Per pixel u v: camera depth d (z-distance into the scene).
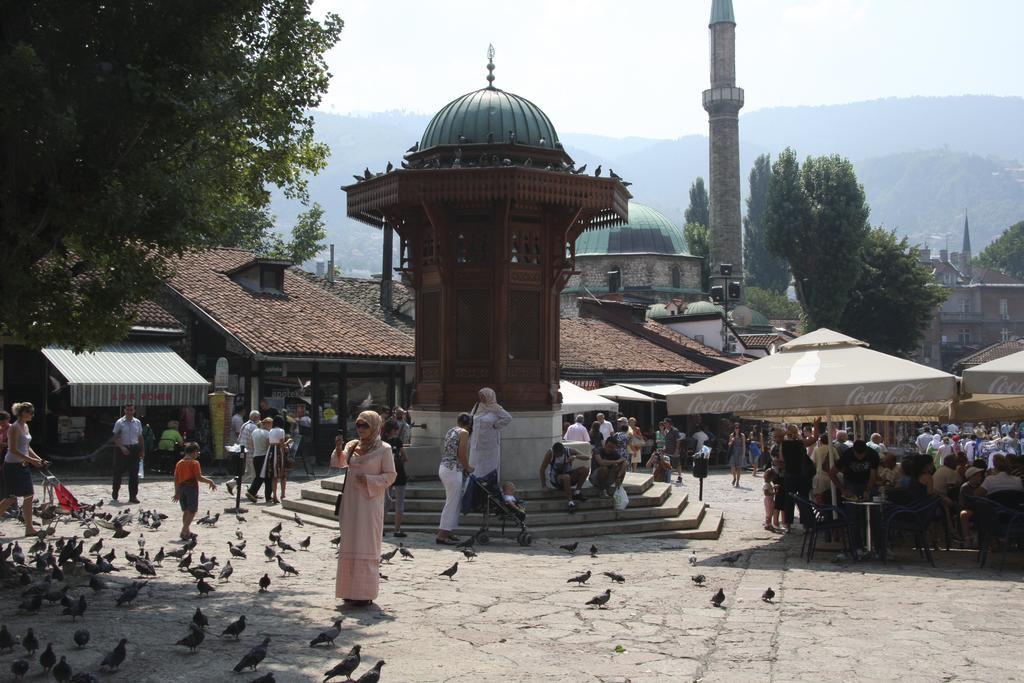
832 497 15.50
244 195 15.31
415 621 9.57
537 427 18.36
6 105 9.85
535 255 18.53
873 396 13.57
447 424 18.28
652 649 8.58
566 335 46.66
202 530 16.25
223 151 12.71
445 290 18.27
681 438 36.59
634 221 71.62
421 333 19.14
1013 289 122.12
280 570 12.48
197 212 11.97
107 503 20.06
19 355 26.92
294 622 9.46
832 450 15.94
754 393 14.25
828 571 13.04
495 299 18.09
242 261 37.22
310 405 33.28
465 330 18.30
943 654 8.42
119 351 28.58
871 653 8.45
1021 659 8.25
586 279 71.25
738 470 30.84
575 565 13.23
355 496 10.12
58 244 11.66
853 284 65.19
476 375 18.22
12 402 26.73
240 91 11.84
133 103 10.72
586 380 41.94
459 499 14.98
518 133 18.84
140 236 11.30
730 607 10.41
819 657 8.31
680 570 12.95
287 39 13.16
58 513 16.69
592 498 16.95
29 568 12.09
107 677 7.45
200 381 28.48
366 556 10.08
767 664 8.09
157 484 24.33
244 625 8.53
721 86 84.62
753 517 20.58
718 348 57.91
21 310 11.02
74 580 11.55
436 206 17.95
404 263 19.52
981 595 11.21
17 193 10.64
